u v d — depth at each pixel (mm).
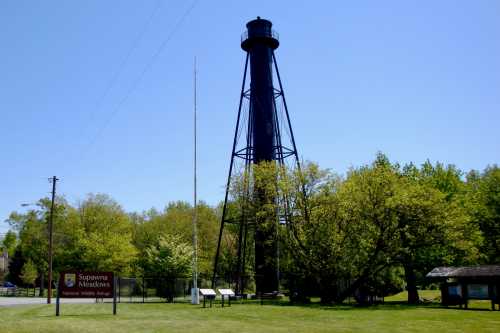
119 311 29125
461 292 34000
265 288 46438
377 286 48438
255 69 48688
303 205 41156
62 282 25938
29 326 19188
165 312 28141
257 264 46938
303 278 42938
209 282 78500
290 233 42156
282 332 18094
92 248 64500
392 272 48156
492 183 61156
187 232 79062
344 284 45281
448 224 39312
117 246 65375
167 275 50281
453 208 41156
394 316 25609
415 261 45562
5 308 32531
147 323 21234
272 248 45406
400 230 39844
